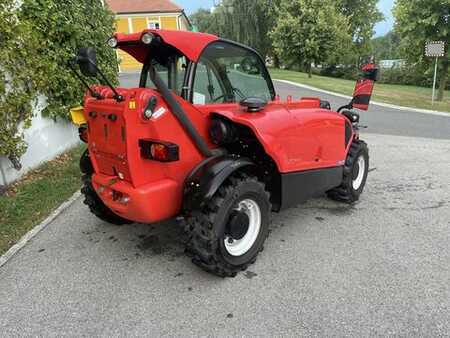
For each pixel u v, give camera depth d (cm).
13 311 252
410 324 233
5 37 459
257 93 358
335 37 2478
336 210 418
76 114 298
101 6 773
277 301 257
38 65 521
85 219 398
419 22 1500
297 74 2930
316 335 225
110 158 272
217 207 259
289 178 316
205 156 282
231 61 313
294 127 312
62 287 278
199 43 272
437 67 1587
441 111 1320
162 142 241
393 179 531
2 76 452
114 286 278
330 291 267
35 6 518
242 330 230
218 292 269
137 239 354
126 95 242
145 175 257
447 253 320
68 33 586
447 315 241
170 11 3325
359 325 233
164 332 230
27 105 502
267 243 342
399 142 793
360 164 445
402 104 1494
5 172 477
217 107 294
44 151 580
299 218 397
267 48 3372
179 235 361
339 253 322
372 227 374
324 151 358
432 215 403
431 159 646
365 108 437
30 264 310
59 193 465
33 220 392
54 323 239
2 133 451
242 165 272
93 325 237
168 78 293
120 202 275
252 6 3222
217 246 265
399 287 271
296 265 303
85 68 229
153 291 271
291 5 2583
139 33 271
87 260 316
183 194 269
